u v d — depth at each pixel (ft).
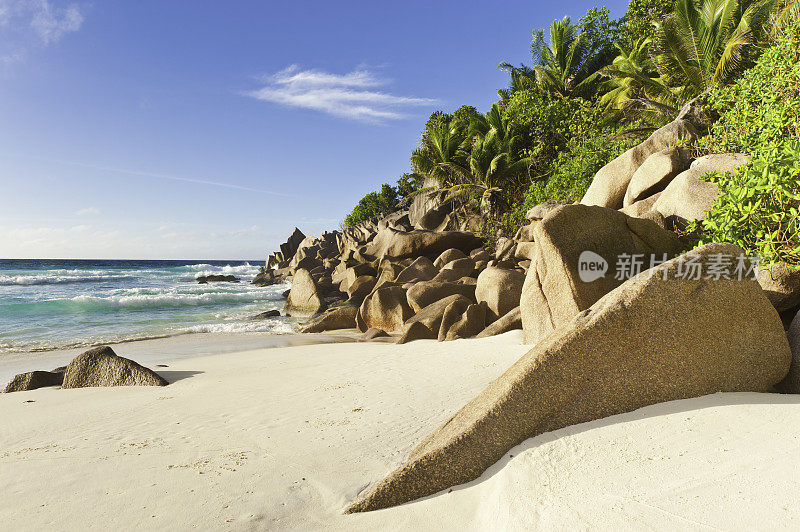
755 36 66.74
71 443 16.21
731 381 11.84
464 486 10.55
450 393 19.61
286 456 13.75
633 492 8.22
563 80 108.78
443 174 124.57
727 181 20.47
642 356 11.54
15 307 76.69
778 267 17.63
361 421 16.65
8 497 11.66
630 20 96.37
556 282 27.43
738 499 7.43
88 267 265.54
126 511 10.68
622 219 27.63
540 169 98.68
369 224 161.68
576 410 11.29
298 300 79.00
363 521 9.95
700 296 11.88
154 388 26.55
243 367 31.40
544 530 7.89
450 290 52.85
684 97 76.23
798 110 29.30
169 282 147.95
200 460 13.70
